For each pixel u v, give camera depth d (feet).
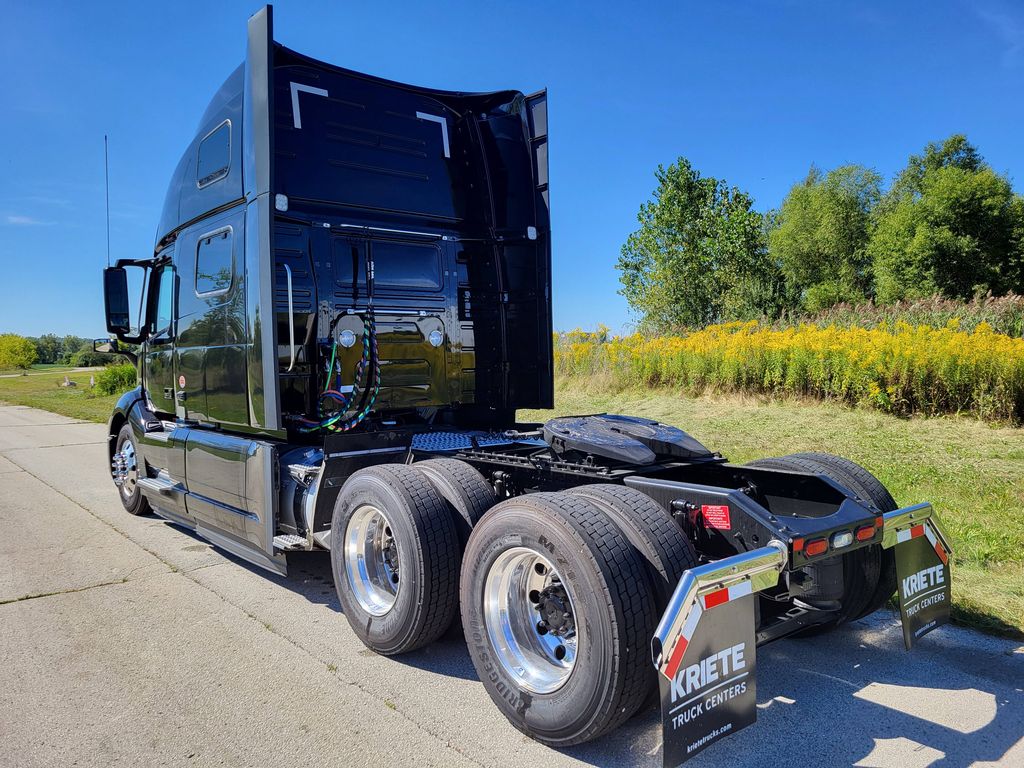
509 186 18.35
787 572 9.48
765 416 35.42
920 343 33.65
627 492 9.84
